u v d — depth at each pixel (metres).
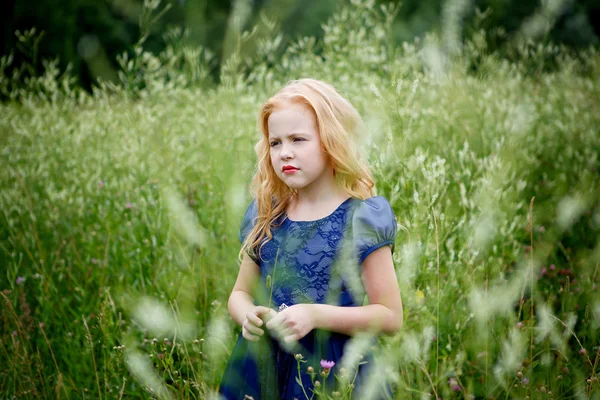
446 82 4.43
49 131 4.79
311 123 2.02
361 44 4.71
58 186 4.18
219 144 3.34
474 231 2.73
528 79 5.32
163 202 3.28
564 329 2.60
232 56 3.13
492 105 4.50
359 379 1.97
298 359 1.82
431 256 2.56
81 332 2.92
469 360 2.67
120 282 3.05
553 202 3.64
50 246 3.61
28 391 2.45
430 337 2.17
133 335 2.74
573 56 5.96
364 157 2.23
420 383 2.23
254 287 2.22
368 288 2.02
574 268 3.15
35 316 3.11
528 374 2.27
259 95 4.57
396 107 2.43
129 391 2.61
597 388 2.04
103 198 3.92
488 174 2.74
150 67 4.52
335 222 2.05
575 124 4.55
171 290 2.83
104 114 4.84
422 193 2.57
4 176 4.16
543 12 5.06
